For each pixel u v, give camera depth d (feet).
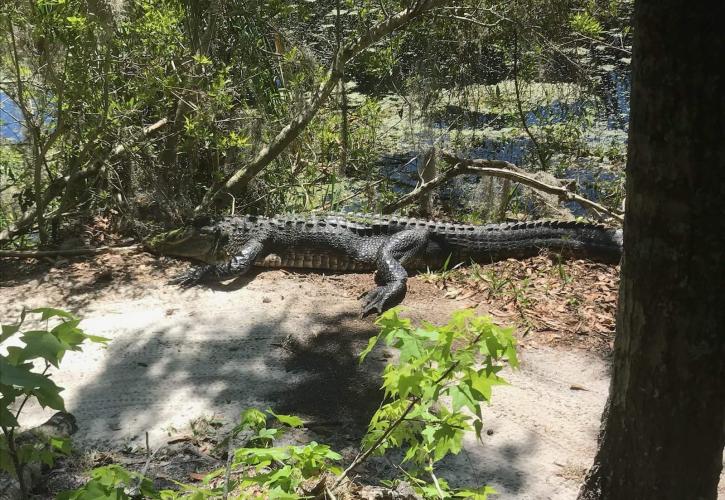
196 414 15.03
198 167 28.78
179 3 24.50
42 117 23.57
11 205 26.91
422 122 40.14
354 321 19.44
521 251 23.84
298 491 9.60
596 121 42.55
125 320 19.01
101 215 26.40
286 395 15.85
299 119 26.05
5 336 5.31
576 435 14.75
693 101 7.86
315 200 31.89
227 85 27.04
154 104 24.86
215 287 21.39
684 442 9.01
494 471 13.51
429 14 28.27
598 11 36.40
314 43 33.32
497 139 39.81
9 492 11.36
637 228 8.66
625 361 9.25
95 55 21.91
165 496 6.83
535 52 33.65
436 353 6.91
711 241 8.20
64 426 14.01
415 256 22.80
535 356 17.81
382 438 7.63
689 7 7.65
